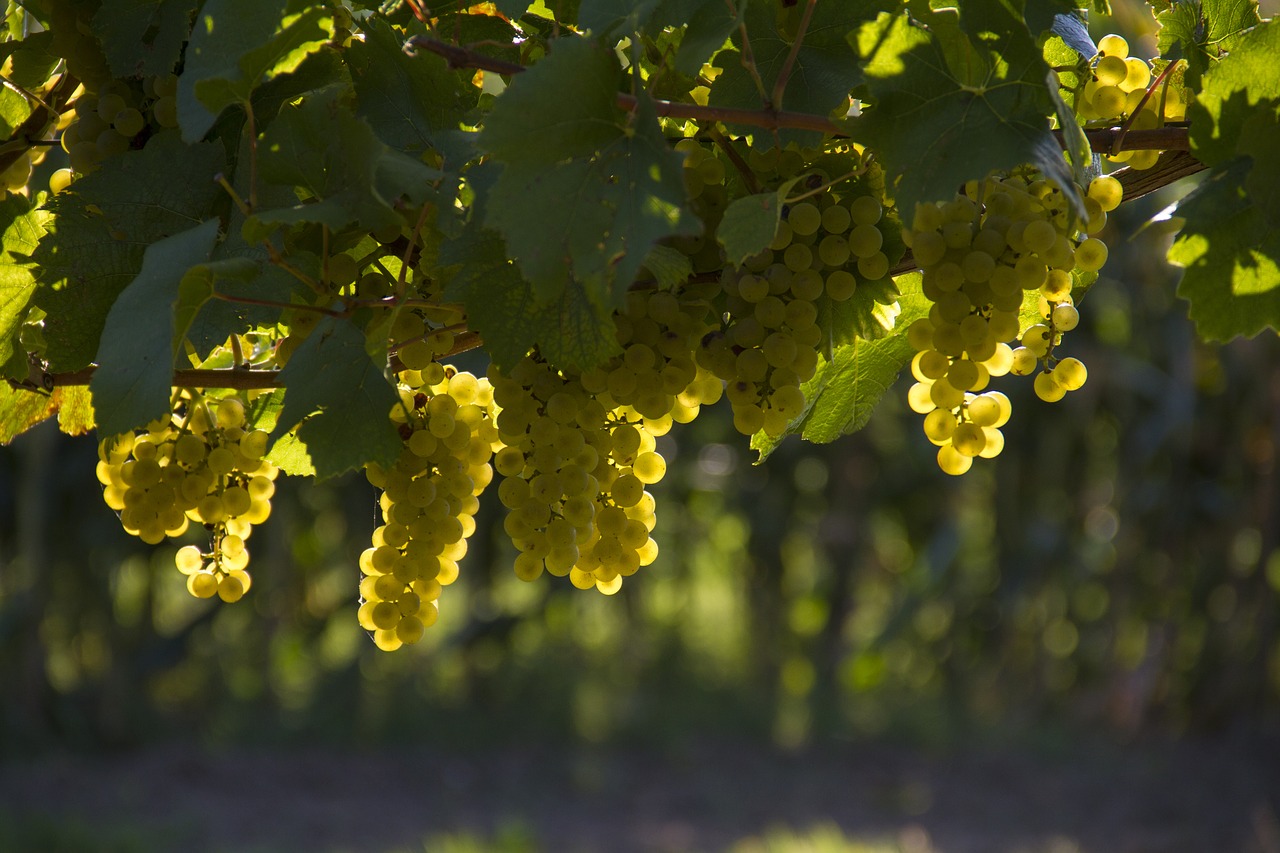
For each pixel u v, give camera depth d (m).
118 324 2.61
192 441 2.75
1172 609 12.96
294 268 2.68
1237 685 12.69
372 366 2.64
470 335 2.72
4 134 2.83
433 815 11.33
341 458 2.64
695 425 14.05
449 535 2.70
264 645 14.69
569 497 2.69
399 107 2.71
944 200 2.62
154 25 2.71
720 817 11.38
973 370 2.68
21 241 2.81
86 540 13.00
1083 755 12.71
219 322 2.70
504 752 13.61
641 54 2.69
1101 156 2.77
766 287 2.69
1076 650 14.72
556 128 2.59
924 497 14.74
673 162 2.58
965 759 12.91
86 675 14.26
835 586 14.92
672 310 2.68
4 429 2.84
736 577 18.14
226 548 2.77
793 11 2.68
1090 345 12.23
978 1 2.61
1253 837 10.13
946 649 15.36
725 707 15.11
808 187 2.69
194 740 13.41
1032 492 13.98
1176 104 2.72
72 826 9.79
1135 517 12.76
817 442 2.81
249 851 9.82
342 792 11.98
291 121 2.64
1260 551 12.17
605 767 13.00
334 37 2.70
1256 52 2.65
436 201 2.64
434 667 14.85
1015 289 2.66
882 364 2.80
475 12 2.76
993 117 2.62
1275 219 2.64
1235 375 12.30
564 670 16.17
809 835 10.57
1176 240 2.66
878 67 2.63
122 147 2.75
